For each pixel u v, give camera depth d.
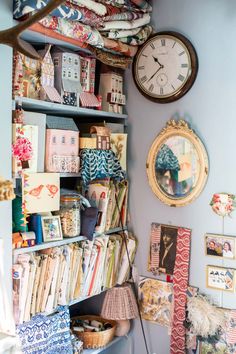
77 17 2.08
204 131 2.46
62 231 2.32
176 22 2.53
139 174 2.71
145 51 2.60
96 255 2.47
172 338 2.55
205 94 2.45
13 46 1.70
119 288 2.67
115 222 2.65
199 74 2.47
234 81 2.36
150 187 2.67
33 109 2.28
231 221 2.39
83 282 2.40
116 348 2.83
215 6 2.40
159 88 2.56
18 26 1.67
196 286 2.52
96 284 2.49
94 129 2.44
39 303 2.15
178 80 2.49
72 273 2.33
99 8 2.17
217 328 2.41
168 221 2.62
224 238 2.40
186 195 2.51
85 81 2.42
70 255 2.29
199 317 2.42
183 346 2.51
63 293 2.26
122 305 2.64
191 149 2.47
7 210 1.96
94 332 2.53
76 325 2.65
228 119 2.39
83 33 2.16
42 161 2.16
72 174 2.33
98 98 2.50
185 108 2.53
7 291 1.98
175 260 2.57
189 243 2.52
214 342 2.43
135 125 2.71
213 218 2.45
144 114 2.67
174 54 2.50
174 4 2.53
